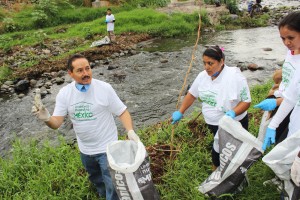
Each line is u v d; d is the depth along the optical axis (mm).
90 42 15016
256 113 5512
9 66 11664
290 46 2670
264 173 3748
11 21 18125
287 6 24234
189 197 3574
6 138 7062
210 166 4055
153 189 2971
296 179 2611
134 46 14820
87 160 3424
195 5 22500
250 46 14094
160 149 4492
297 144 2742
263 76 9727
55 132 7020
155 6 23453
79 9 21641
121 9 22469
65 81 10297
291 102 2908
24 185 4203
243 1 28609
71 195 3830
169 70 10922
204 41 15656
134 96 8859
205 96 3520
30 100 8992
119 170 2752
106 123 3277
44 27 19281
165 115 7562
